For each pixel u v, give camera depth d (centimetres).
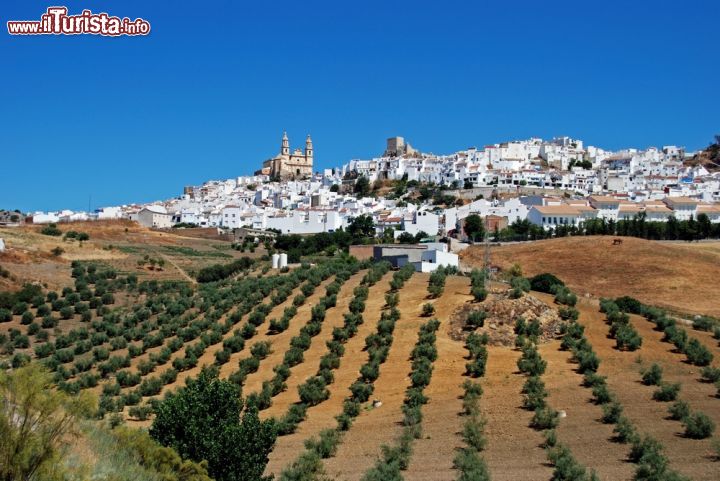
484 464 4641
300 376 7512
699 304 11575
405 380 6962
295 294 10250
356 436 5769
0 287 12500
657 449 4716
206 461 3875
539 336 7719
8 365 8738
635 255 13750
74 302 12188
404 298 8962
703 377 6669
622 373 6794
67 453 3159
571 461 4459
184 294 12662
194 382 4719
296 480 4525
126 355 9288
